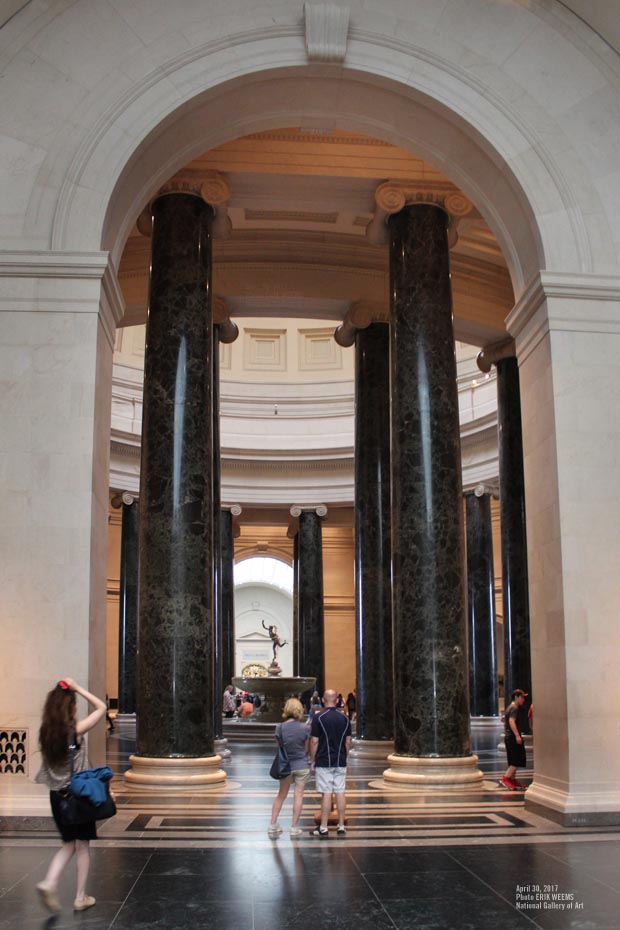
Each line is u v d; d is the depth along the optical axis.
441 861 6.70
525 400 10.25
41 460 8.59
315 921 5.17
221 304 16.09
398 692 10.77
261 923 5.12
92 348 8.84
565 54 10.41
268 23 10.13
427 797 9.76
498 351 17.12
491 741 17.62
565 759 8.70
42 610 8.32
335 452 27.14
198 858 6.80
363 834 7.74
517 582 16.50
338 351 28.59
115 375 25.91
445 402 11.37
